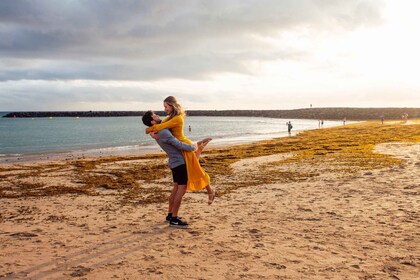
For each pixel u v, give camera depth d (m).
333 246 5.16
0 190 12.02
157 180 13.63
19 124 148.50
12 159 28.27
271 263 4.53
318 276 4.09
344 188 9.91
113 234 6.04
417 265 4.37
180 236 5.82
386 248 5.00
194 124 133.12
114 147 40.72
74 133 77.00
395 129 52.34
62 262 4.71
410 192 8.88
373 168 13.65
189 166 6.23
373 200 8.21
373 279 3.99
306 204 8.15
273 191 10.11
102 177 14.99
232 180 12.82
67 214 7.89
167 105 6.29
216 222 6.74
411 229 5.88
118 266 4.54
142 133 75.44
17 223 7.07
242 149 29.62
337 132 54.06
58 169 18.75
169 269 4.41
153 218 7.20
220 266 4.47
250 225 6.46
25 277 4.21
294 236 5.70
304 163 16.97
